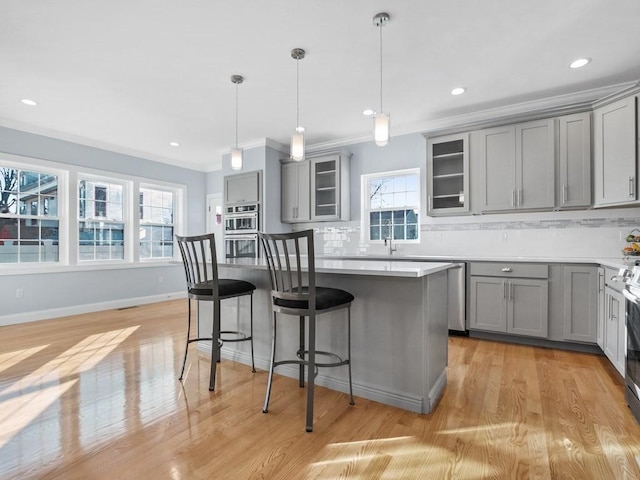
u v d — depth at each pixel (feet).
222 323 9.83
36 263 14.58
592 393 7.29
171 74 9.88
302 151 9.18
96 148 16.38
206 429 5.96
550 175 10.99
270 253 6.91
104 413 6.50
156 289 18.84
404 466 4.95
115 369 8.77
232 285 8.20
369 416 6.41
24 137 13.97
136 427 6.02
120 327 13.06
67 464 5.01
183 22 7.54
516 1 6.94
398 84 10.60
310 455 5.23
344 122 13.92
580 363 9.11
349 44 8.44
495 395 7.24
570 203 10.72
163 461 5.09
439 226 13.91
